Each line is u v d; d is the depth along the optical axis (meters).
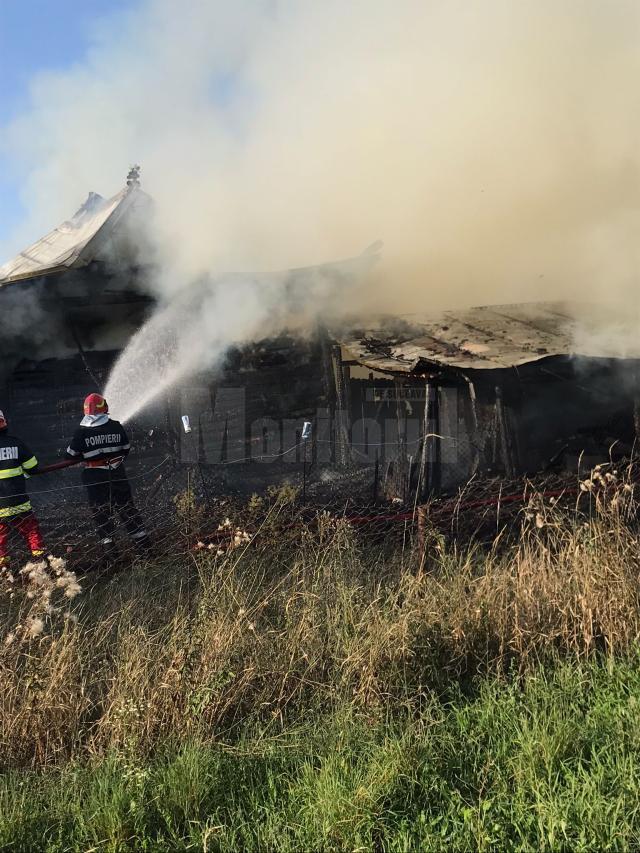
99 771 2.82
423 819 2.46
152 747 2.98
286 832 2.45
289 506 5.72
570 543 4.18
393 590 4.21
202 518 5.79
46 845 2.47
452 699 3.33
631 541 4.12
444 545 4.68
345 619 3.79
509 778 2.72
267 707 3.26
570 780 2.64
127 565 4.81
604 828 2.39
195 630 3.51
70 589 3.59
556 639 3.73
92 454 5.24
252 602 4.07
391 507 5.79
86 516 6.27
